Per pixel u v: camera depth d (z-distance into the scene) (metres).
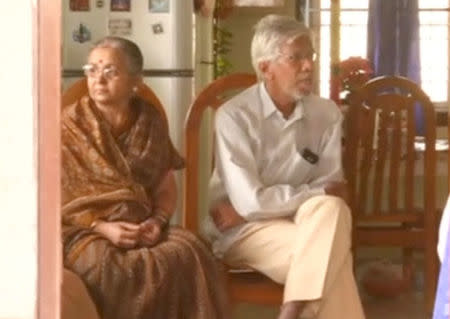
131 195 3.17
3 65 1.30
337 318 3.25
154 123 3.29
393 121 4.71
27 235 1.33
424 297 5.13
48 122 1.32
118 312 3.00
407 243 4.73
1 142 1.31
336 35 6.88
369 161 4.71
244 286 3.38
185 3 4.59
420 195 5.99
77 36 4.55
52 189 1.33
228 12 6.79
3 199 1.32
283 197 3.42
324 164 3.61
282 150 3.55
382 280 5.12
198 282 3.11
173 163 3.37
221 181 3.54
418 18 6.90
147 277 3.03
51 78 1.31
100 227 3.11
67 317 2.62
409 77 6.89
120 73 3.21
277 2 6.80
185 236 3.18
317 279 3.22
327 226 3.26
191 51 4.62
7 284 1.33
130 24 4.58
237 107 3.53
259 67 3.56
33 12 1.30
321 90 6.93
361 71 6.14
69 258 3.02
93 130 3.19
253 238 3.41
